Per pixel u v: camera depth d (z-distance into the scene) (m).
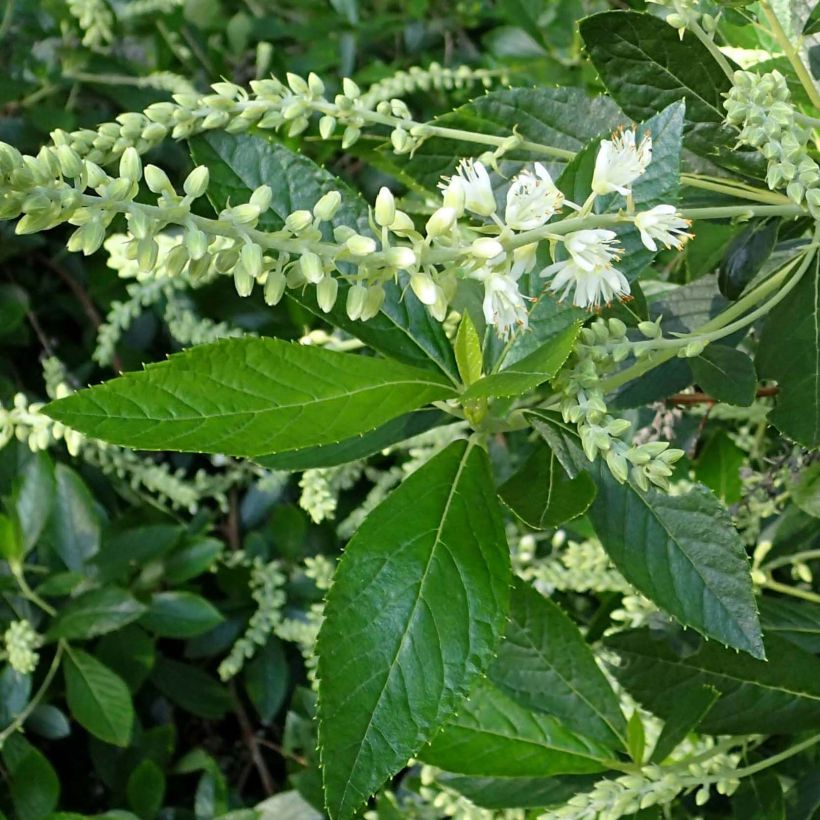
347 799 0.26
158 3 0.59
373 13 0.67
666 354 0.30
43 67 0.57
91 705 0.45
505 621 0.28
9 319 0.53
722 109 0.33
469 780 0.36
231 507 0.54
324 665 0.27
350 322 0.31
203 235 0.24
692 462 0.46
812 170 0.30
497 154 0.34
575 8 0.57
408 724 0.27
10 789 0.47
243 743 0.56
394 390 0.28
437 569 0.28
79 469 0.53
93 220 0.24
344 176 0.58
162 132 0.31
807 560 0.42
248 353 0.27
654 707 0.36
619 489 0.31
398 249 0.26
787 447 0.40
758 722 0.35
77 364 0.58
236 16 0.63
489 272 0.27
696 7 0.35
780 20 0.36
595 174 0.28
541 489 0.30
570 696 0.35
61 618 0.46
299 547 0.50
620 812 0.32
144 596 0.48
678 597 0.30
